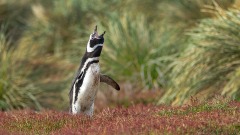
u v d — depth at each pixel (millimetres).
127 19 46281
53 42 53188
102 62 43281
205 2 42844
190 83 35656
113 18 47688
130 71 42844
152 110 27703
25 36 52531
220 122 23344
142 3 49188
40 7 56219
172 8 45188
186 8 44094
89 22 53812
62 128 24516
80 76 26922
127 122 24000
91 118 26141
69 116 26234
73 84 27500
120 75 42719
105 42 44531
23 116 27156
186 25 43156
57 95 41125
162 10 46438
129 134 21766
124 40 44250
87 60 26609
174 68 37281
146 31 44812
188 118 24266
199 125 22844
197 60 36094
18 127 25422
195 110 26266
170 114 25875
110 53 43688
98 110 36688
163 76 41219
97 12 54562
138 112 27266
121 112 27391
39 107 39312
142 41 44219
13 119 26859
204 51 36031
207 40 36281
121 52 43656
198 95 34562
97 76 26656
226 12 36750
